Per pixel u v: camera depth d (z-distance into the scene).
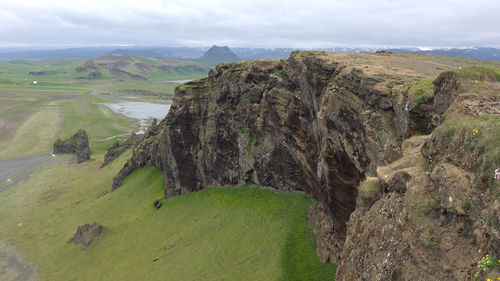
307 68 51.09
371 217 20.52
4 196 115.12
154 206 88.94
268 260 48.47
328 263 44.25
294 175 64.94
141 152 116.81
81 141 173.38
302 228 53.59
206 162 85.31
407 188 17.42
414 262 15.04
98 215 93.75
